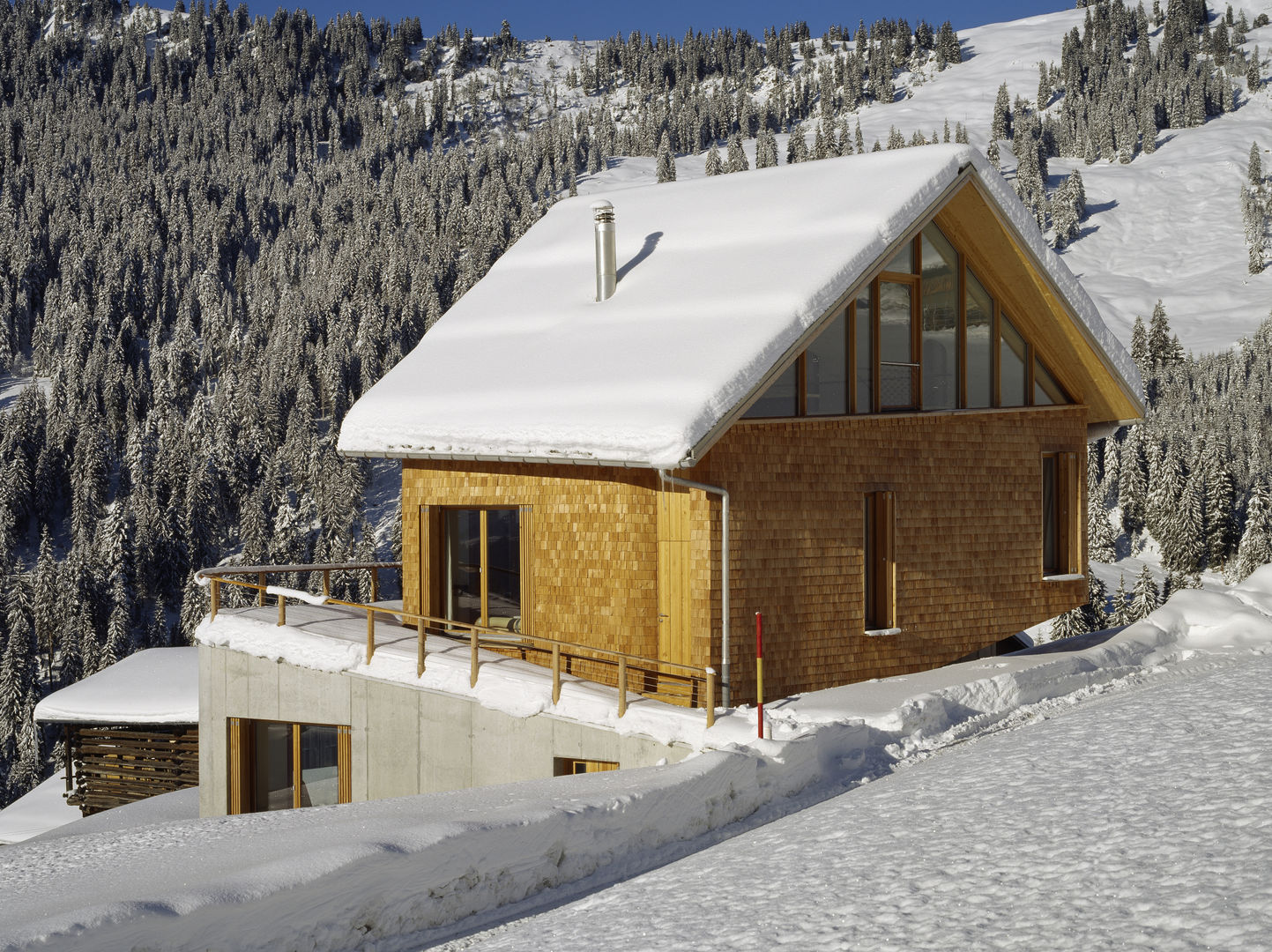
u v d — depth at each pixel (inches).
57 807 1009.5
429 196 7278.5
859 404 631.2
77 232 6968.5
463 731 581.0
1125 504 3880.4
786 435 591.5
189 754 914.7
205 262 6943.9
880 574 635.5
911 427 643.5
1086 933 243.4
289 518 3853.3
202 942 291.9
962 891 283.1
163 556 3905.0
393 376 707.4
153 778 919.7
